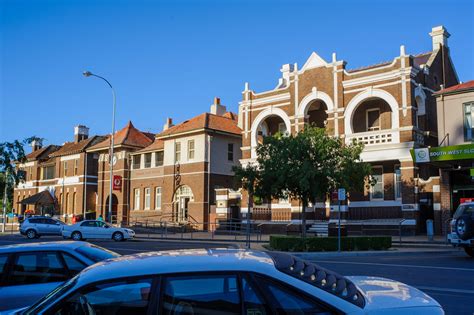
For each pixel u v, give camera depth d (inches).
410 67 1103.6
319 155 852.0
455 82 1384.1
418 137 1119.0
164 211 1680.6
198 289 139.3
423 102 1173.1
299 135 883.4
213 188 1583.4
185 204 1636.3
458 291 416.5
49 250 272.1
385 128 1200.2
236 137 1669.5
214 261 145.9
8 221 2544.3
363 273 529.7
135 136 1958.7
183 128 1644.9
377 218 1157.1
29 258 267.0
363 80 1175.0
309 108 1338.6
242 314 136.2
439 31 1328.7
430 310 148.0
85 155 2092.8
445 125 1051.9
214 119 1667.1
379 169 1186.0
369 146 1140.5
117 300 138.8
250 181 903.1
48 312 140.9
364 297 152.0
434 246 875.4
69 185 2164.1
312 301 139.1
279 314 136.1
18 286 258.1
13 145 1270.9
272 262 150.2
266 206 1360.7
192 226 1539.1
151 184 1780.3
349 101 1195.3
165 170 1695.4
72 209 2130.9
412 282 464.8
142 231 1508.4
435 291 416.8
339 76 1216.2
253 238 1179.3
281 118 1418.6
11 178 1491.1
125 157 1886.1
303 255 755.4
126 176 1881.2
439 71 1301.7
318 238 797.9
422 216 1104.8
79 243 294.2
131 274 140.9
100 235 1206.9
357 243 807.7
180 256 154.3
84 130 2391.7
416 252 781.3
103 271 144.3
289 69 1576.0
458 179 1029.8
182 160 1641.2
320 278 149.7
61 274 266.2
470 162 995.9
